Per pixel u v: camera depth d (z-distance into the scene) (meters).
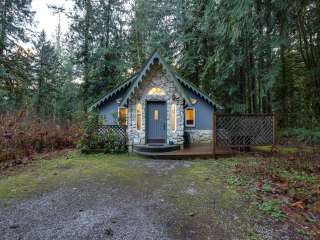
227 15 8.65
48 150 10.00
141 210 3.88
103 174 6.20
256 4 7.21
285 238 2.94
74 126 11.98
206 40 15.63
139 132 9.91
